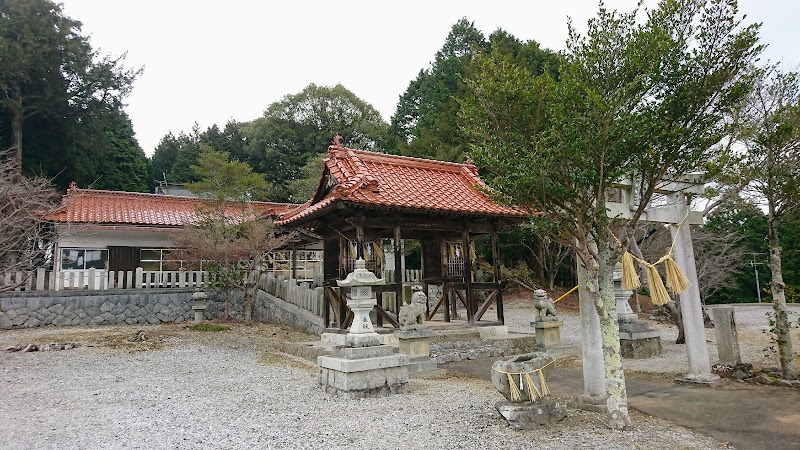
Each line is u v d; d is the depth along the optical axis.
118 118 29.70
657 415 6.37
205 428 6.07
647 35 5.31
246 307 17.08
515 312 21.62
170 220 20.86
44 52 25.52
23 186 15.19
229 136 47.22
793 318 18.97
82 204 20.33
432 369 9.83
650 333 11.86
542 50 26.64
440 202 12.00
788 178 7.98
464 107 6.09
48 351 12.09
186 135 52.22
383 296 16.36
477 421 6.07
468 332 12.13
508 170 5.70
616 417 5.67
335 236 12.80
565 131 5.33
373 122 40.12
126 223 19.34
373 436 5.62
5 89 24.52
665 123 5.30
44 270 16.19
